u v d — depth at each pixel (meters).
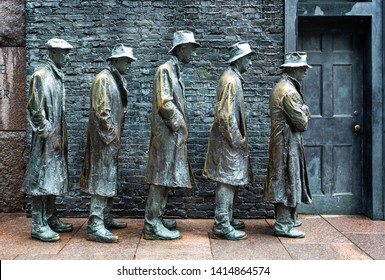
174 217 6.11
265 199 5.30
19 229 5.61
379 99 6.09
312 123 6.45
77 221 5.96
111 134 4.96
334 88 6.45
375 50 6.09
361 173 6.49
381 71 6.09
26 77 6.09
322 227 5.77
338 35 6.48
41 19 6.03
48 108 4.94
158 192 5.13
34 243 5.02
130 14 6.04
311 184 6.46
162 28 6.05
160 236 5.14
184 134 5.10
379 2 6.08
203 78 6.06
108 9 6.04
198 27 6.05
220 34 6.06
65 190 5.07
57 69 5.08
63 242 5.06
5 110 6.39
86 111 6.05
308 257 4.60
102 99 4.91
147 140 6.07
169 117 4.96
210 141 5.19
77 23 6.04
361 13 6.09
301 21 6.31
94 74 6.05
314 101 6.46
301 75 5.26
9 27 6.35
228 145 5.07
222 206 5.18
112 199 5.62
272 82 6.07
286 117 5.18
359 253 4.73
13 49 6.37
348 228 5.73
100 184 5.00
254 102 6.07
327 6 6.11
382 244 5.05
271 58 6.07
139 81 6.05
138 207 6.11
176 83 5.08
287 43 6.04
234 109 5.03
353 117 6.49
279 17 6.06
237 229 5.59
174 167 5.03
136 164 6.07
